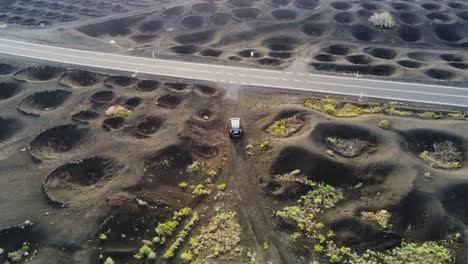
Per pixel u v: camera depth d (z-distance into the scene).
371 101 36.09
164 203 25.75
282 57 45.97
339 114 34.19
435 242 23.36
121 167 28.02
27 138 31.23
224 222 24.59
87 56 44.97
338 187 27.19
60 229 23.45
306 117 33.19
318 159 28.38
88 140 31.28
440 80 39.22
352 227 23.97
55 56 44.88
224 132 32.59
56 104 36.75
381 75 41.59
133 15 58.34
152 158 28.72
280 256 22.52
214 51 47.22
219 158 29.88
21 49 46.59
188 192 26.91
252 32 52.69
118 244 23.02
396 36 51.22
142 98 36.53
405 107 35.16
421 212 24.77
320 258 22.42
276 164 28.62
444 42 49.81
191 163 29.41
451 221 24.19
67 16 58.66
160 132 31.92
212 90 38.38
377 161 28.09
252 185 27.41
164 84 39.03
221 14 57.44
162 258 22.52
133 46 49.94
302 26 53.62
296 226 24.25
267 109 35.12
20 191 26.08
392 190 26.05
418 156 29.91
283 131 32.22
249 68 42.12
